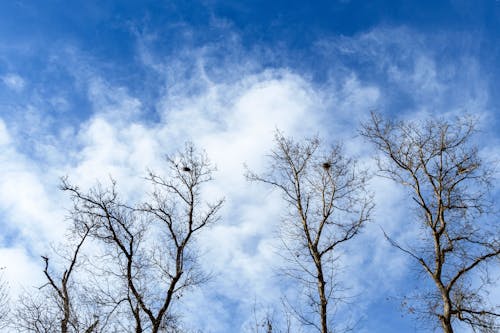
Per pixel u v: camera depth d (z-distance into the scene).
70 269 17.22
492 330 13.97
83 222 17.58
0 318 16.03
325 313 14.27
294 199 17.06
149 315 15.28
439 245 15.41
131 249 16.39
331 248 15.88
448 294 14.58
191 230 17.39
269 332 13.50
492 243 14.80
